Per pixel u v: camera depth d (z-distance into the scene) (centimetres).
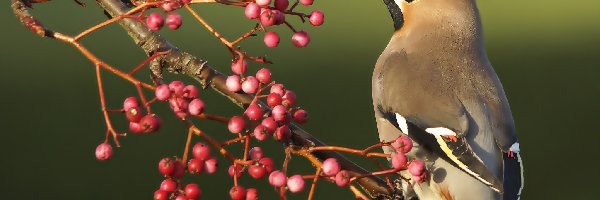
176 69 482
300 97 1691
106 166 1339
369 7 2544
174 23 416
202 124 1497
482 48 591
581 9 2550
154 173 1319
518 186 551
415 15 596
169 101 417
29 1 462
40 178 1303
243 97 474
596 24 2366
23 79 1786
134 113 409
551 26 2373
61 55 1981
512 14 2527
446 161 545
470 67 577
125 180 1295
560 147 1438
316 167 436
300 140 452
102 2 488
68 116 1564
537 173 1341
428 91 566
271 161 425
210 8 2352
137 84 415
